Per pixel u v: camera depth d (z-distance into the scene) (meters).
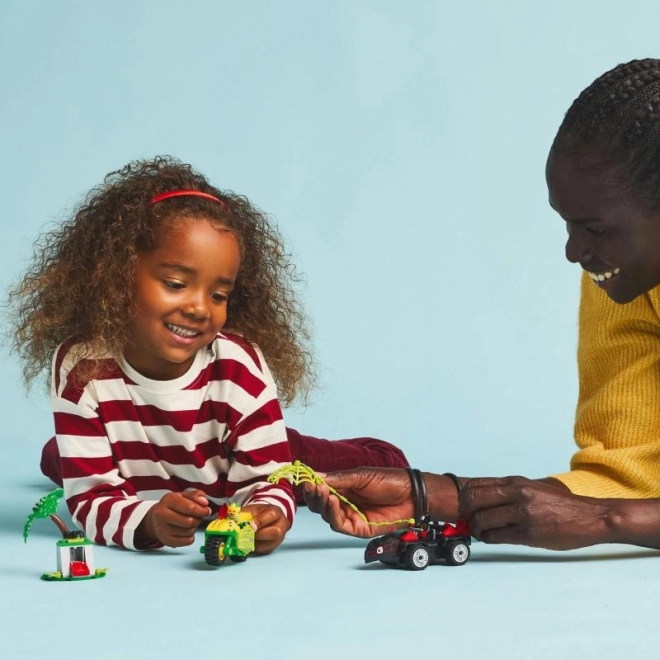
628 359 2.56
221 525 2.34
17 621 1.94
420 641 1.80
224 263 2.59
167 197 2.64
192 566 2.36
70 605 2.04
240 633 1.85
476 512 2.29
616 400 2.54
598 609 1.97
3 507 3.19
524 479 2.29
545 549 2.41
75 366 2.64
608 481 2.46
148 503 2.53
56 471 3.43
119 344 2.61
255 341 2.94
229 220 2.67
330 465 3.26
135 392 2.64
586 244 2.25
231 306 2.92
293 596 2.08
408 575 2.24
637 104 2.17
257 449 2.70
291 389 3.04
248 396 2.69
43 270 2.85
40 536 2.75
